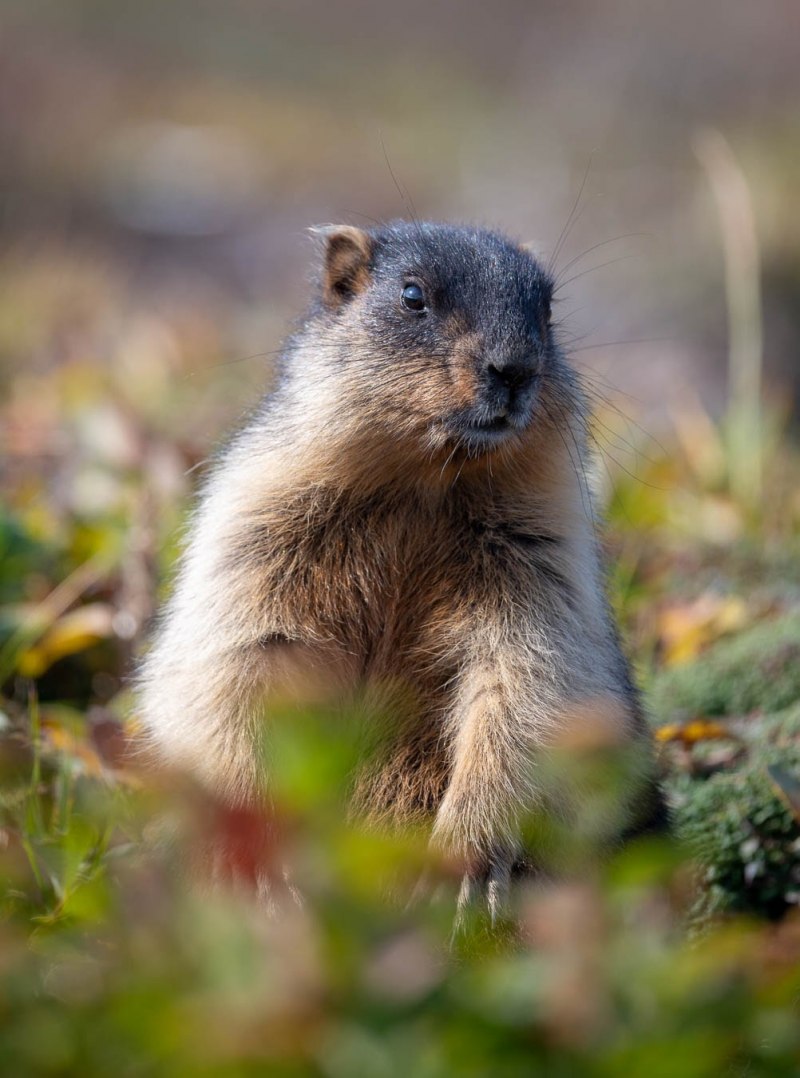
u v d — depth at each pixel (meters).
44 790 9.31
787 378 29.12
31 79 52.34
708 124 47.03
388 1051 4.62
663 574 15.10
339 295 10.62
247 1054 4.58
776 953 5.78
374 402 9.64
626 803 8.82
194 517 10.62
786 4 52.31
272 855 5.79
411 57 65.06
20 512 14.26
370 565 9.56
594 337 31.19
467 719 9.12
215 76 60.69
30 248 31.72
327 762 5.16
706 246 35.50
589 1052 4.64
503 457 9.55
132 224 40.75
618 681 9.69
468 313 9.67
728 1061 5.60
